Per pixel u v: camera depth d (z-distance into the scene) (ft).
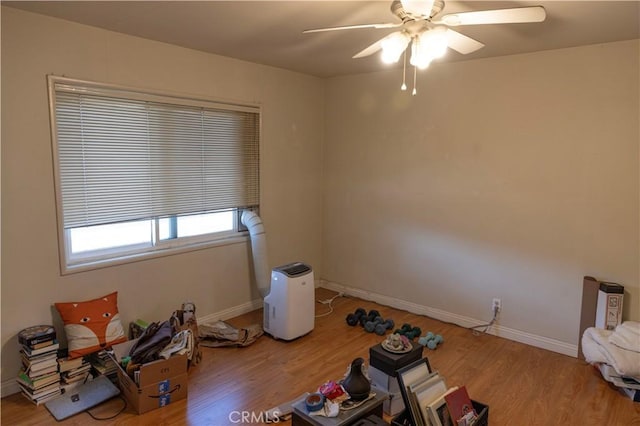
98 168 9.45
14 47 7.93
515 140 10.93
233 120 12.23
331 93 14.70
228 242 12.37
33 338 7.98
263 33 9.28
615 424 7.82
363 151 14.10
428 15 6.03
